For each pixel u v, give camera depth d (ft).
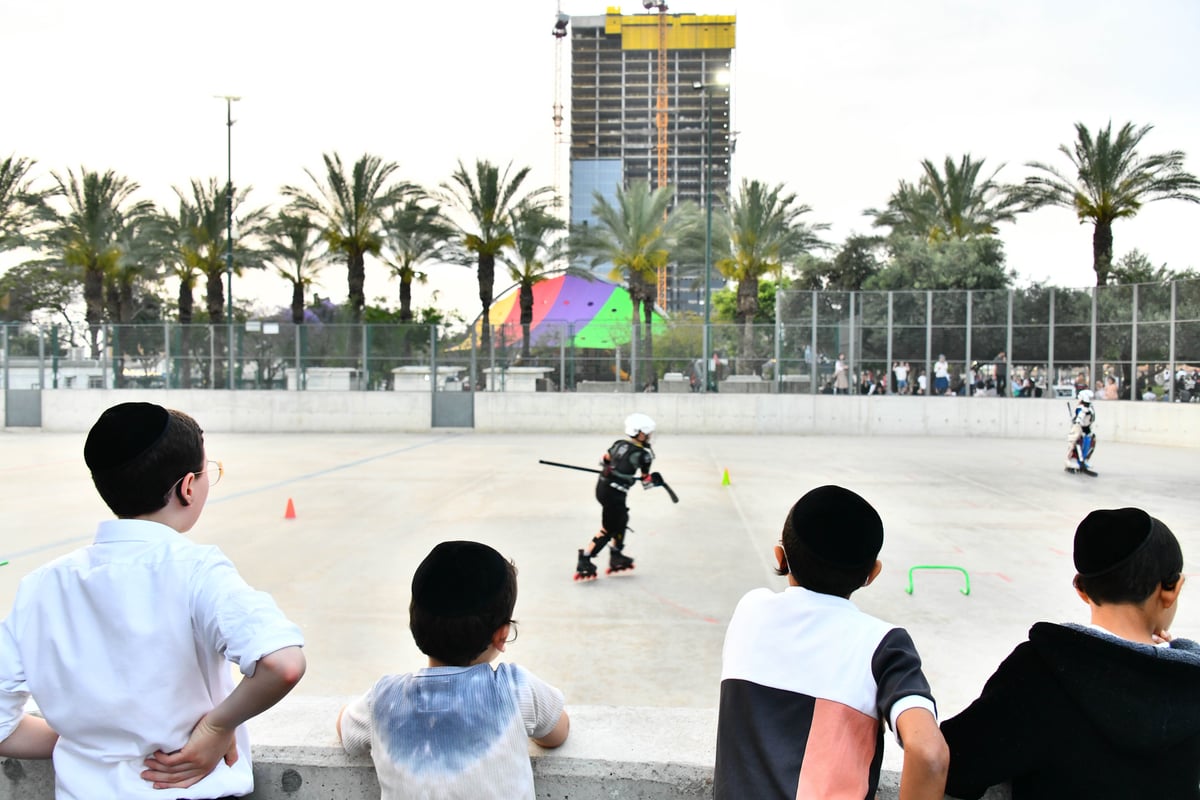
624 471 23.41
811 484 43.70
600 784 6.48
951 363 77.00
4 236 93.45
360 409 83.20
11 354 85.56
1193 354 65.41
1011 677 5.35
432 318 189.06
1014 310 75.36
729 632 6.08
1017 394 75.46
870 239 129.18
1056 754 5.08
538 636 18.75
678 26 540.11
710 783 6.37
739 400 79.71
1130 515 5.41
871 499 38.45
